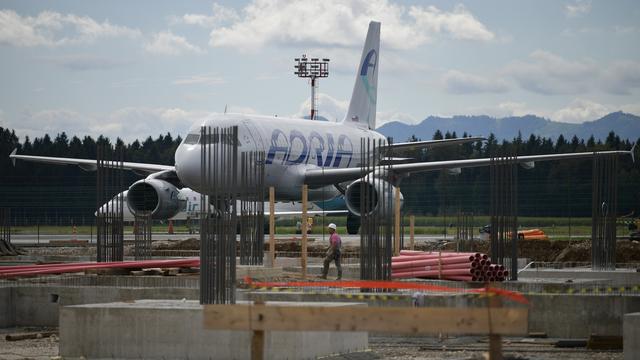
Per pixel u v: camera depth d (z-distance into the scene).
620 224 138.12
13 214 159.25
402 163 102.62
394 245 66.19
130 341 37.97
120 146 65.56
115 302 44.84
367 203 50.28
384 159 57.16
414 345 41.66
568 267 71.75
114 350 38.06
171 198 87.56
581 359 37.22
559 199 168.75
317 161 101.75
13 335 44.44
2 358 37.56
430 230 147.62
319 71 159.62
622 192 154.50
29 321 50.25
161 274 57.59
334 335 37.84
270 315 27.05
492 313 26.33
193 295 47.97
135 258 67.75
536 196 172.75
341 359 36.88
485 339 43.81
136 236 68.12
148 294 48.47
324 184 98.56
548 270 64.75
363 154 52.66
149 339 37.81
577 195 169.12
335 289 49.44
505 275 54.69
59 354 38.44
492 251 57.84
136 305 39.72
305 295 44.66
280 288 49.25
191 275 56.88
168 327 37.66
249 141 89.94
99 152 64.38
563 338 44.94
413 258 56.03
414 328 26.55
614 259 65.56
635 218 145.88
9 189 161.00
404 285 36.66
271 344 36.25
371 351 38.84
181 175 84.62
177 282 53.16
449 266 54.53
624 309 44.56
